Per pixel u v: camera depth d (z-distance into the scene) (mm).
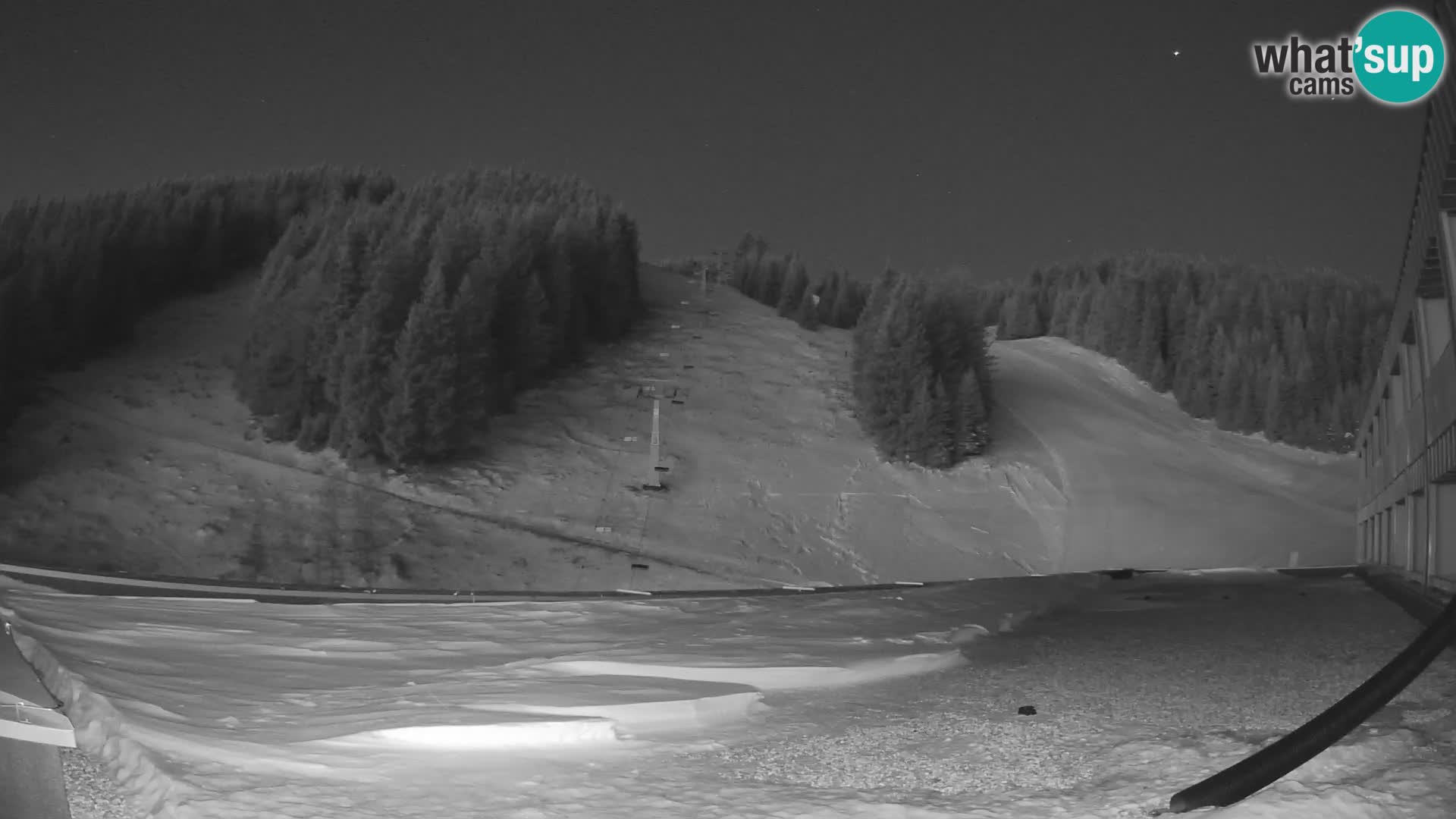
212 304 87500
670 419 74750
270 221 104000
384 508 57781
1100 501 69562
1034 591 21906
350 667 11867
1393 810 5566
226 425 65438
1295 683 10547
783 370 85938
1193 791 5945
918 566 58906
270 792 6629
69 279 74750
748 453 70625
